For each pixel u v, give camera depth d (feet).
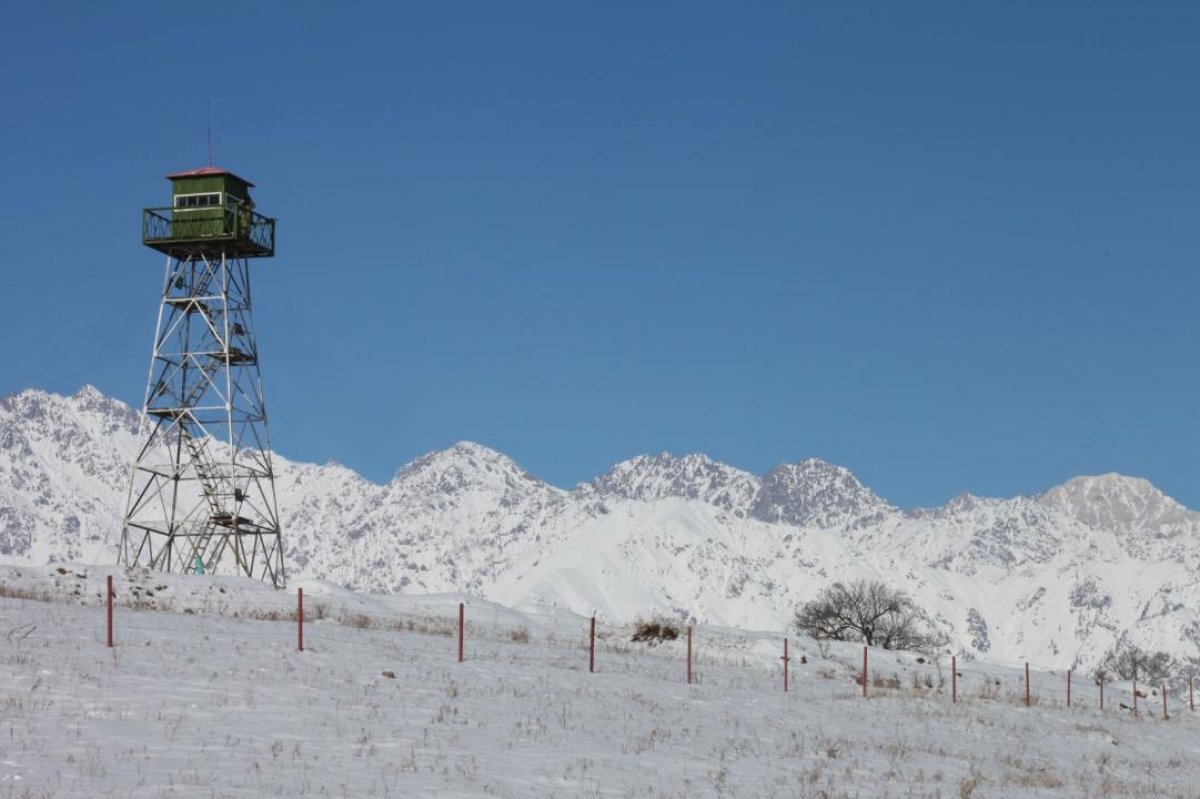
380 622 217.97
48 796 80.59
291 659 141.90
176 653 136.26
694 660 215.72
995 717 189.57
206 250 309.42
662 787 103.55
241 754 97.14
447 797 90.58
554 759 108.88
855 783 117.19
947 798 115.03
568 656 186.19
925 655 294.05
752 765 119.96
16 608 159.84
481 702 131.34
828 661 246.88
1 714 101.24
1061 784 139.44
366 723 113.50
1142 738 203.72
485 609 269.64
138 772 88.63
